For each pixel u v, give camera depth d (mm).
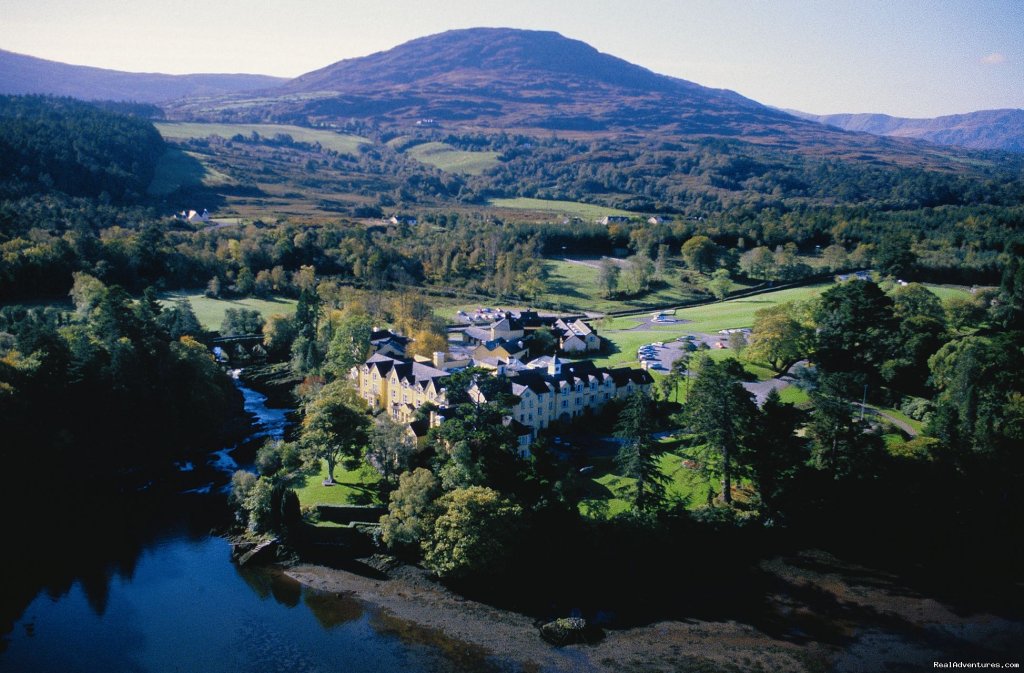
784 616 86750
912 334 153875
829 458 109312
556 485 98438
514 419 120125
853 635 83500
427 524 94500
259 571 93750
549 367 137625
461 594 89500
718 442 103438
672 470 114312
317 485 109812
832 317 163500
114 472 118375
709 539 99688
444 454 105562
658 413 135250
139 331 142250
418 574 93125
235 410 148375
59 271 198750
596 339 188750
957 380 126562
